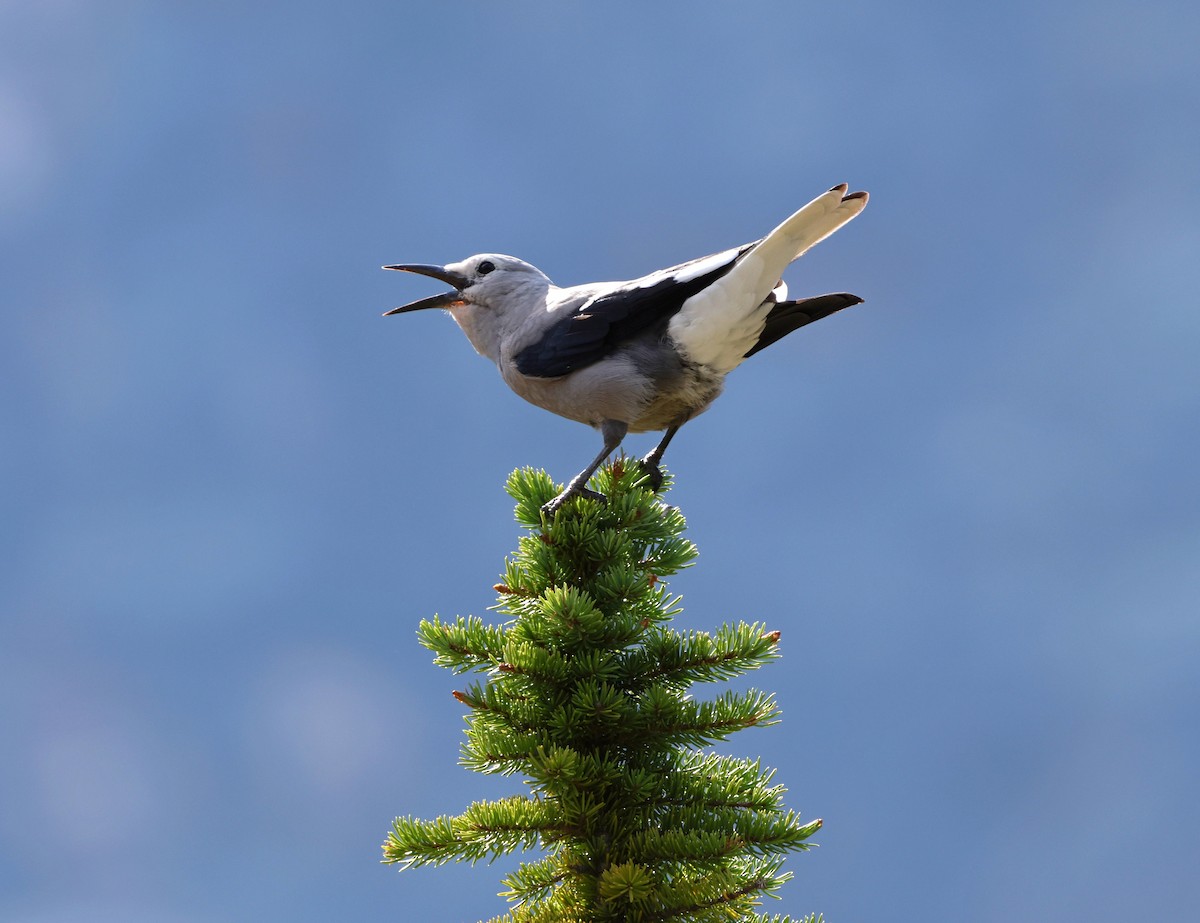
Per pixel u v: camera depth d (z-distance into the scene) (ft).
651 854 22.03
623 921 21.91
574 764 21.90
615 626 23.80
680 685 24.48
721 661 24.09
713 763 24.16
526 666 23.25
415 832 22.36
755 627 24.20
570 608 23.29
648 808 23.08
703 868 21.77
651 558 26.86
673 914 21.34
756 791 23.38
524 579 25.54
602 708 22.74
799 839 22.38
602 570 25.53
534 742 22.99
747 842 22.43
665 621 25.27
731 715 23.09
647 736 23.56
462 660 24.21
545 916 22.12
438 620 24.45
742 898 21.49
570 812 22.43
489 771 23.00
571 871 22.40
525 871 22.82
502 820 22.35
